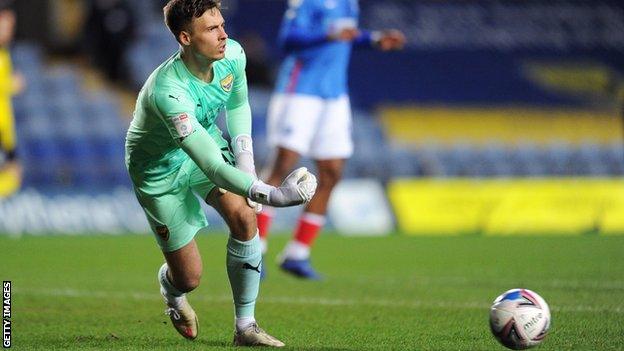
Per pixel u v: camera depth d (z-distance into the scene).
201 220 21.84
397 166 79.31
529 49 107.06
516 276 39.81
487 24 108.31
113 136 78.81
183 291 22.08
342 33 37.41
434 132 93.94
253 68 89.44
